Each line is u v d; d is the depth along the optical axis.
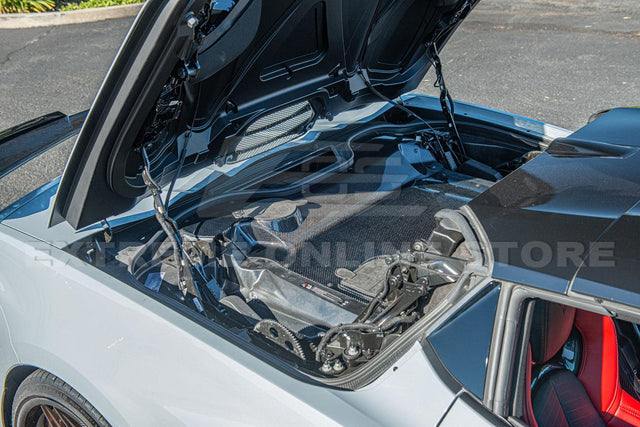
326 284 2.35
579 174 1.73
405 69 3.06
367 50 2.68
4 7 10.68
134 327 1.83
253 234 2.56
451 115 3.12
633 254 1.37
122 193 1.96
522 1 11.32
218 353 1.69
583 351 1.96
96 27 10.23
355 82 2.73
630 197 1.57
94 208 1.95
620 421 1.97
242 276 2.32
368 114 3.23
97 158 1.77
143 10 1.47
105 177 1.87
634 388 2.14
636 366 2.25
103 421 2.00
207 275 2.32
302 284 2.25
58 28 10.29
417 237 2.61
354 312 2.12
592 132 2.02
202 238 2.42
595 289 1.30
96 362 1.88
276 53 2.23
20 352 2.11
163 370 1.76
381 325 1.76
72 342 1.93
